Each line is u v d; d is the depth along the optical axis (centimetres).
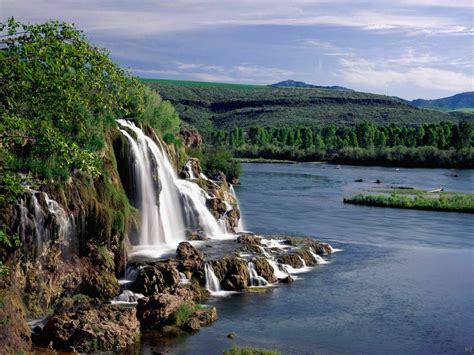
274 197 11219
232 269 4647
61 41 3003
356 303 4350
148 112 6575
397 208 10162
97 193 4444
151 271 4188
